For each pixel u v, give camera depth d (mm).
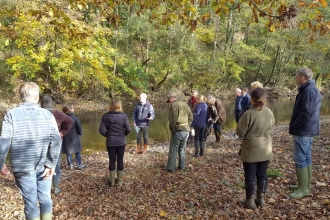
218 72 31375
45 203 3945
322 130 12156
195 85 31188
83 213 5090
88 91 24812
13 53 21969
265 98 4488
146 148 10766
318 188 5277
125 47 29141
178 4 4668
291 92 36031
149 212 4887
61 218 4922
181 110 7449
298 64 36281
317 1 3688
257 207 4695
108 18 5609
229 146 10977
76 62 22422
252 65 36906
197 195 5551
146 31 26375
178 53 29453
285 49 32094
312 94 4629
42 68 22391
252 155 4477
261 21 26500
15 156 3643
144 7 5059
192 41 28906
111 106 6523
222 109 11281
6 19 10969
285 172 6441
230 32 34062
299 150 4871
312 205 4535
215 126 11672
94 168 8734
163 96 28656
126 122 6551
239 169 7176
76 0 4859
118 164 6652
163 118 19891
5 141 3502
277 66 36938
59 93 23469
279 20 4141
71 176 7766
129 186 6586
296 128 4824
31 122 3695
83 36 6668
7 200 5785
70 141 8375
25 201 3729
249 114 4430
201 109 9125
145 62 28469
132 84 27062
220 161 8336
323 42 24391
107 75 24672
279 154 8336
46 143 3785
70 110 8414
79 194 6195
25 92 3781
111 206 5359
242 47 33438
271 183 5746
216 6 4297
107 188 6551
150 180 6910
